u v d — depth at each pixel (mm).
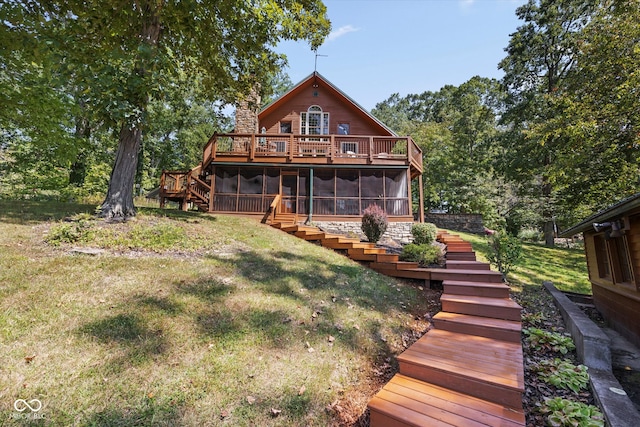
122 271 4488
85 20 6414
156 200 17453
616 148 9742
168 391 2461
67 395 2258
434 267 6984
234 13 7363
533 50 18156
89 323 3125
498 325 4004
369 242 9375
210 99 10453
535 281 8336
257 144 13062
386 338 4035
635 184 9688
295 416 2471
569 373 3311
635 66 9156
